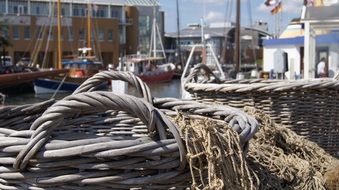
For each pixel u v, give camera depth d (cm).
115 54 5712
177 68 4269
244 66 4356
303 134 204
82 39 5478
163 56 4703
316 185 138
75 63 3241
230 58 5662
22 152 102
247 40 5919
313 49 1051
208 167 103
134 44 6094
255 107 202
